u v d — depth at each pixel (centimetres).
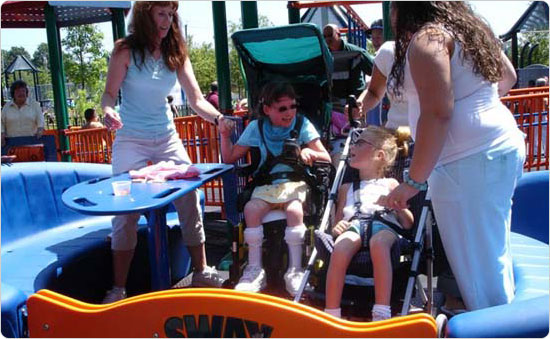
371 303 313
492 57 270
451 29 258
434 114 248
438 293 358
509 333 229
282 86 393
